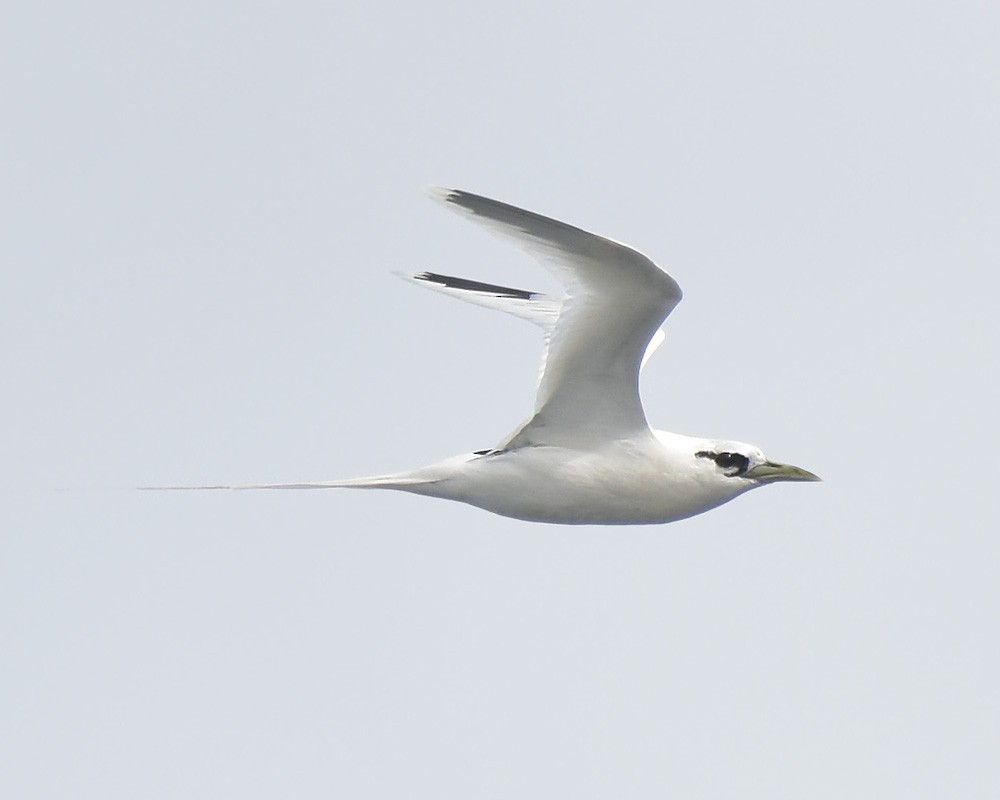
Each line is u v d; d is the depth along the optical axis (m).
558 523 18.27
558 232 15.54
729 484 18.22
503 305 21.03
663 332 19.61
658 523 18.38
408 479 17.75
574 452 17.84
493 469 17.83
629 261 15.88
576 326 16.94
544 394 17.53
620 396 17.61
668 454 17.98
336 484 17.48
